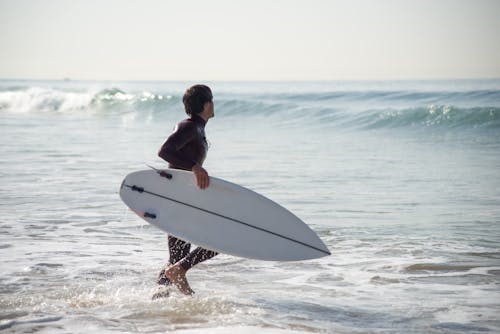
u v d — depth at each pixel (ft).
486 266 63.62
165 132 275.39
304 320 46.24
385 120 285.64
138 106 451.12
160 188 50.93
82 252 70.49
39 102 473.67
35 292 54.24
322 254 49.08
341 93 456.86
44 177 133.39
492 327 44.93
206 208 50.83
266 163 161.68
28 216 92.17
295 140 239.09
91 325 44.57
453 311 48.98
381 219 90.99
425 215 93.50
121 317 46.68
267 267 64.95
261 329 43.52
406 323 45.88
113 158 170.40
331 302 51.65
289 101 463.83
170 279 51.57
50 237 78.28
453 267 63.52
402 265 64.64
